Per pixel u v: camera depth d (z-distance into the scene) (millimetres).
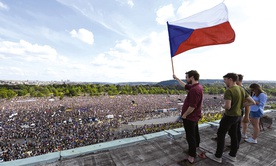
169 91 141750
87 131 27656
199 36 4852
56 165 3395
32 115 41812
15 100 79500
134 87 142625
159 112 51562
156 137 4988
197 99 3393
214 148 4520
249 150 4562
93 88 127000
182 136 5211
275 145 4934
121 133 27562
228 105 3502
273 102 81312
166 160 3748
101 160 3660
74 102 72562
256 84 5227
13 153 17875
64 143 21422
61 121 35438
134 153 4035
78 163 3506
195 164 3604
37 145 20547
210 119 25609
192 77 3566
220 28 4656
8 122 33625
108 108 56250
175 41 5023
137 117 43094
